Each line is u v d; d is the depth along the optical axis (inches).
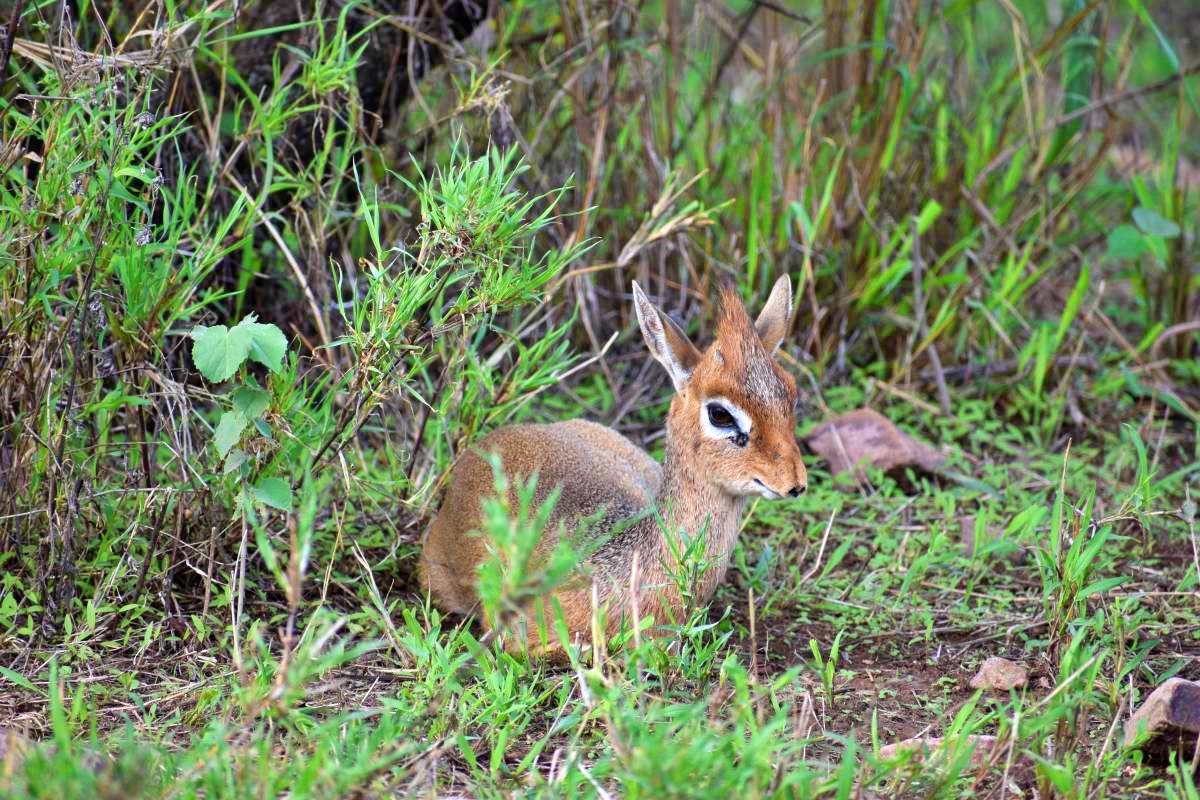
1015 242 592.7
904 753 278.1
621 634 343.3
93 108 363.9
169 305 369.4
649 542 366.3
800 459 355.3
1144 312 600.4
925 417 531.2
